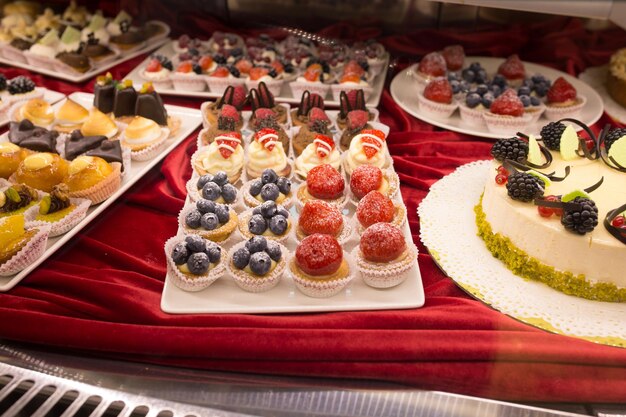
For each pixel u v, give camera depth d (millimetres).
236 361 322
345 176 494
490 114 545
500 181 408
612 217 362
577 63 646
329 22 688
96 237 424
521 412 282
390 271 367
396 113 581
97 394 293
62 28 715
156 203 455
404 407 288
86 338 329
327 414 286
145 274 389
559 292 368
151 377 306
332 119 577
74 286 368
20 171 461
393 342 319
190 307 359
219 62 648
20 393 294
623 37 629
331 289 364
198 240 373
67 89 644
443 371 306
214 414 284
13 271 381
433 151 523
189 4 718
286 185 445
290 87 636
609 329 334
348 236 409
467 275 380
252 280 364
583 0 485
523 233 380
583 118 551
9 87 610
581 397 289
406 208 454
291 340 323
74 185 443
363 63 633
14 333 334
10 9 738
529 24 649
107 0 739
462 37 665
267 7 696
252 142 494
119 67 673
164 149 529
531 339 317
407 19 667
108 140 507
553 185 403
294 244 413
